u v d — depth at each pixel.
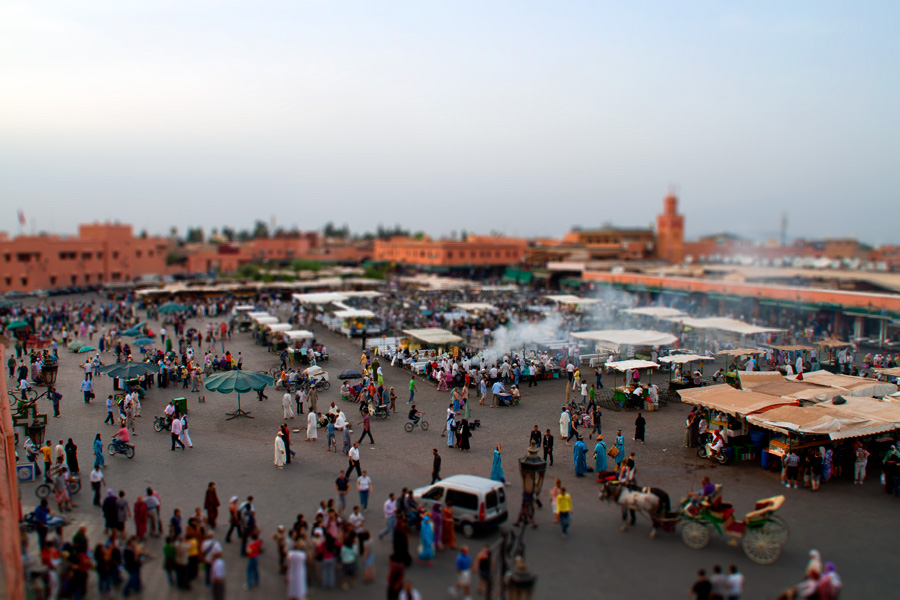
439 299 72.69
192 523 14.55
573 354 40.16
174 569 13.91
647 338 35.41
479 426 26.70
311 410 25.25
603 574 14.29
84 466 21.59
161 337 48.78
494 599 13.27
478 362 35.38
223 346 47.12
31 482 20.31
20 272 94.25
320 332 54.59
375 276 102.94
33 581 13.02
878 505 18.31
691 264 96.12
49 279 98.06
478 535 16.33
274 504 18.33
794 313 55.34
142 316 64.75
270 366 39.81
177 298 76.44
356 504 18.38
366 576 14.09
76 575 13.28
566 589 13.59
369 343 44.97
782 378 26.83
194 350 44.94
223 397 31.70
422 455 22.94
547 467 21.80
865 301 47.41
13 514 14.51
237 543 16.11
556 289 90.50
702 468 21.52
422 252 120.12
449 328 53.88
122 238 109.19
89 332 50.00
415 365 37.00
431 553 14.98
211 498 16.77
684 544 15.92
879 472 21.22
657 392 30.61
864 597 13.34
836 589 12.16
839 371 36.12
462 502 16.52
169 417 25.80
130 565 13.59
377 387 29.23
